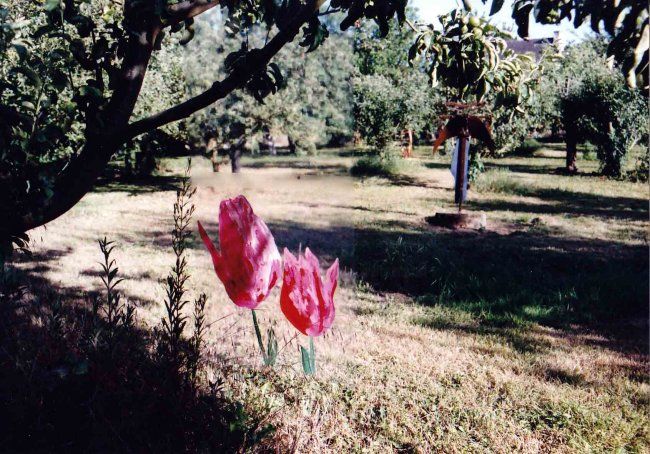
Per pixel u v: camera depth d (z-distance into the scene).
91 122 1.62
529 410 3.18
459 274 5.91
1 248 1.63
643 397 3.36
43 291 4.52
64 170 1.70
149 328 3.58
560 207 10.99
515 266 6.40
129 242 7.02
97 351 2.31
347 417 2.94
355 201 11.24
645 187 14.01
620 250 7.34
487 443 2.80
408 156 22.33
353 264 5.64
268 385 3.03
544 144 29.38
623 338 4.39
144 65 1.67
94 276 5.29
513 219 9.61
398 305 4.97
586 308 5.07
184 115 1.61
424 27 3.51
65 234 7.45
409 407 3.11
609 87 15.47
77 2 1.69
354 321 4.29
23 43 1.64
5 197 1.61
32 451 2.09
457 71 3.52
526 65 4.01
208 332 3.58
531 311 4.92
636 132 15.60
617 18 1.40
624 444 2.85
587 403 3.27
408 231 8.27
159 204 10.41
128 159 12.74
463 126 7.85
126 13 1.65
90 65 1.71
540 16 1.57
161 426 2.24
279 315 3.72
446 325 4.54
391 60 18.16
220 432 2.29
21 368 2.30
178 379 2.34
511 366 3.77
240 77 1.59
